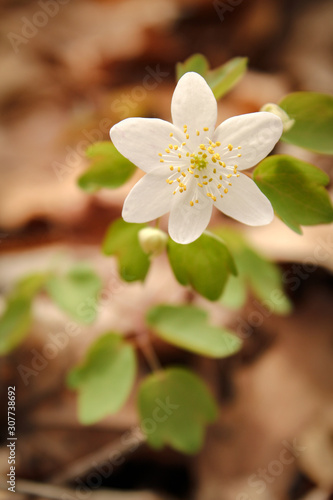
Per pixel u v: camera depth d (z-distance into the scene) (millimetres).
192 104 120
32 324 174
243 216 121
